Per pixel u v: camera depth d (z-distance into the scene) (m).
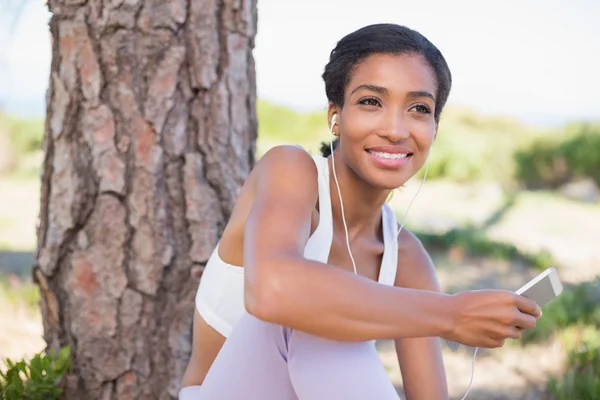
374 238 2.19
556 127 15.14
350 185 2.05
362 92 1.88
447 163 13.22
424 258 2.28
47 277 2.67
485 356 4.34
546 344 4.42
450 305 1.67
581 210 10.32
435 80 1.91
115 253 2.63
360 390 1.71
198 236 2.68
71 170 2.64
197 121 2.71
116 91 2.62
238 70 2.79
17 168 11.61
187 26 2.69
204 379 2.05
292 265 1.65
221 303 2.14
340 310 1.62
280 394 1.83
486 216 9.64
